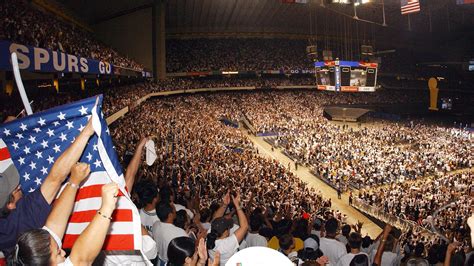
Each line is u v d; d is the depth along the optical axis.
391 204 31.28
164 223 5.82
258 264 3.21
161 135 36.75
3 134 3.86
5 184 3.45
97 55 33.25
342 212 33.53
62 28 32.22
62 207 3.28
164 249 5.61
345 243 9.15
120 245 3.78
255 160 38.28
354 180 40.03
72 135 4.07
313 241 6.36
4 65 14.74
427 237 23.27
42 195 3.51
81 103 4.02
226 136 46.66
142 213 6.96
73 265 2.87
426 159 46.62
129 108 43.12
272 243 7.31
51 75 26.03
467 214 25.78
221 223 5.67
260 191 25.56
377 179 40.19
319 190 38.81
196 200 10.84
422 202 30.67
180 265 4.54
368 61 46.78
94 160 3.93
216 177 25.47
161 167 23.20
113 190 3.11
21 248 2.66
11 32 17.92
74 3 41.34
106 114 31.45
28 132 3.93
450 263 6.48
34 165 3.98
